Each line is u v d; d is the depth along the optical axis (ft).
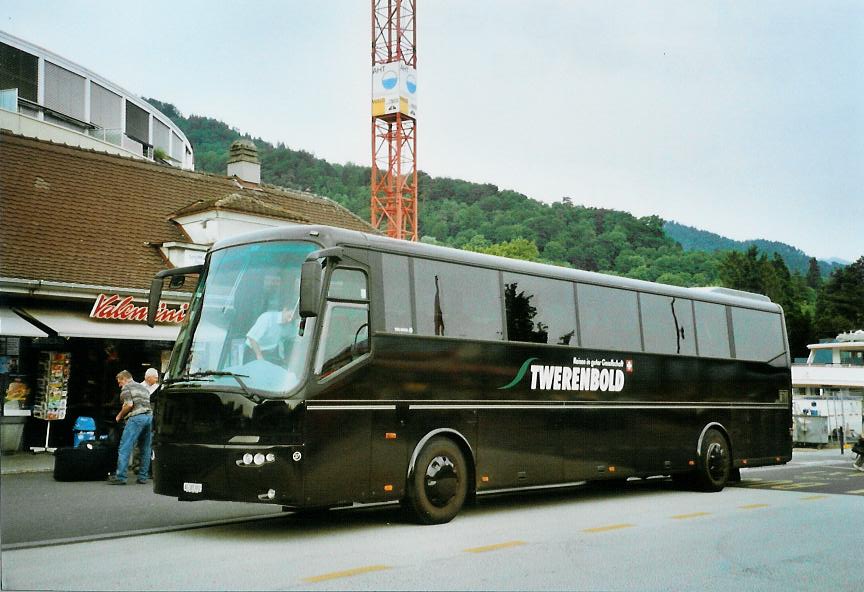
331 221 97.19
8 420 62.85
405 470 36.17
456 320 39.58
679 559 30.09
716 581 26.55
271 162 629.92
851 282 235.40
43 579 25.11
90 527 35.63
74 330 60.13
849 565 29.81
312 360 32.71
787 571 28.55
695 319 56.18
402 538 33.45
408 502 36.73
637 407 50.16
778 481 66.23
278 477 31.22
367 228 100.58
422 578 25.53
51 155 76.84
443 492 37.45
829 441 129.39
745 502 49.06
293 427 31.73
